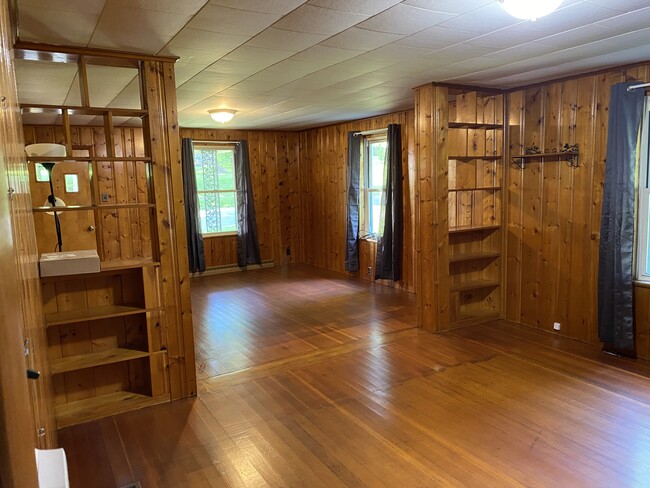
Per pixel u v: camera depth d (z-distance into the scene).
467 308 5.10
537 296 4.61
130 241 7.02
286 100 5.08
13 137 1.56
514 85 4.49
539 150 4.44
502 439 2.71
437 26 2.67
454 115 5.13
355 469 2.47
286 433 2.85
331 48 3.07
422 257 4.58
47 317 3.02
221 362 3.99
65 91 4.23
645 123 3.68
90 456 2.67
